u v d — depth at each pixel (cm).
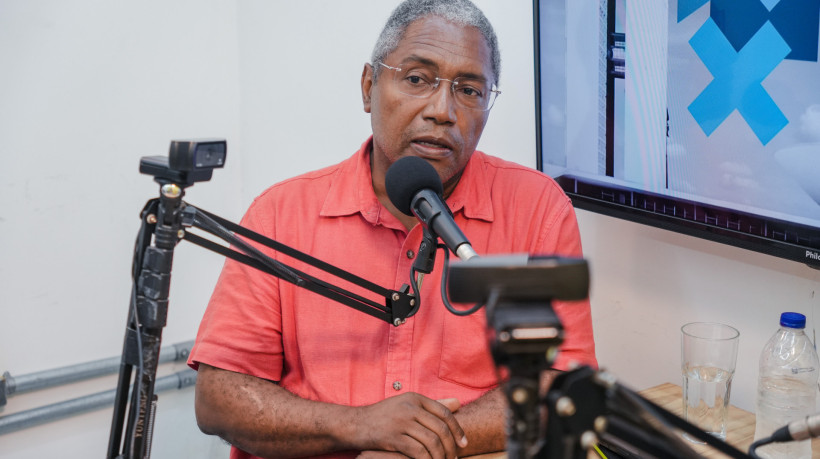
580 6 151
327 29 230
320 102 237
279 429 128
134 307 83
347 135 230
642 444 59
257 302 138
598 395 55
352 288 139
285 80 248
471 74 127
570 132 160
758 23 120
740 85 125
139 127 246
